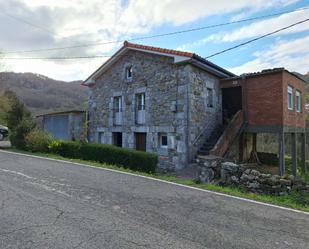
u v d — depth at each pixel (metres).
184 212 4.58
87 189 5.88
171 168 12.24
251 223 4.18
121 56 15.43
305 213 4.81
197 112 12.44
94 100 17.42
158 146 13.10
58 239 3.35
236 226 4.02
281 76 11.81
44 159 10.66
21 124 15.12
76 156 12.05
